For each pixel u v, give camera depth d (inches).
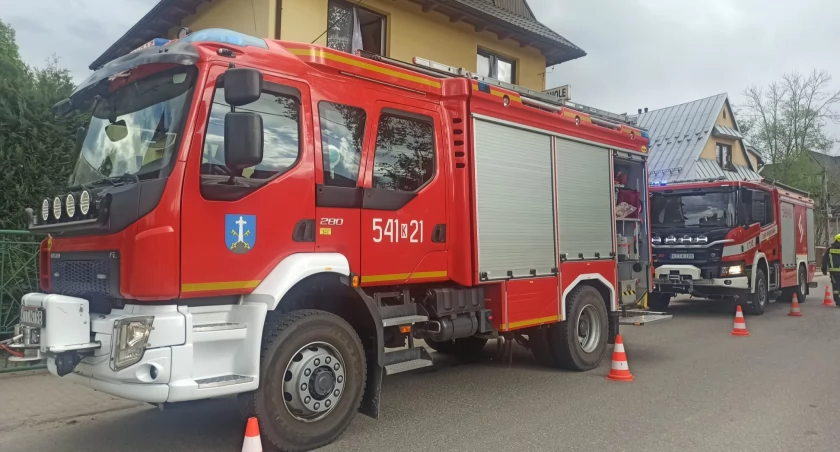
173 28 507.8
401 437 190.1
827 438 190.5
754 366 301.1
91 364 152.1
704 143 1227.9
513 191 246.4
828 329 432.8
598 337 293.4
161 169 151.4
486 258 230.8
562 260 269.9
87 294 161.3
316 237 178.5
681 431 196.9
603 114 314.8
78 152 189.6
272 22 396.8
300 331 170.6
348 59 194.1
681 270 502.0
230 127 148.9
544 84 618.2
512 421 207.9
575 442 185.9
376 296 203.5
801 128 1588.3
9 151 287.3
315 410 173.8
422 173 215.8
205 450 178.2
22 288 283.1
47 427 200.2
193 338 149.3
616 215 319.0
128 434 193.0
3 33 721.6
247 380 156.3
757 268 522.9
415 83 215.8
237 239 159.6
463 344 314.0
